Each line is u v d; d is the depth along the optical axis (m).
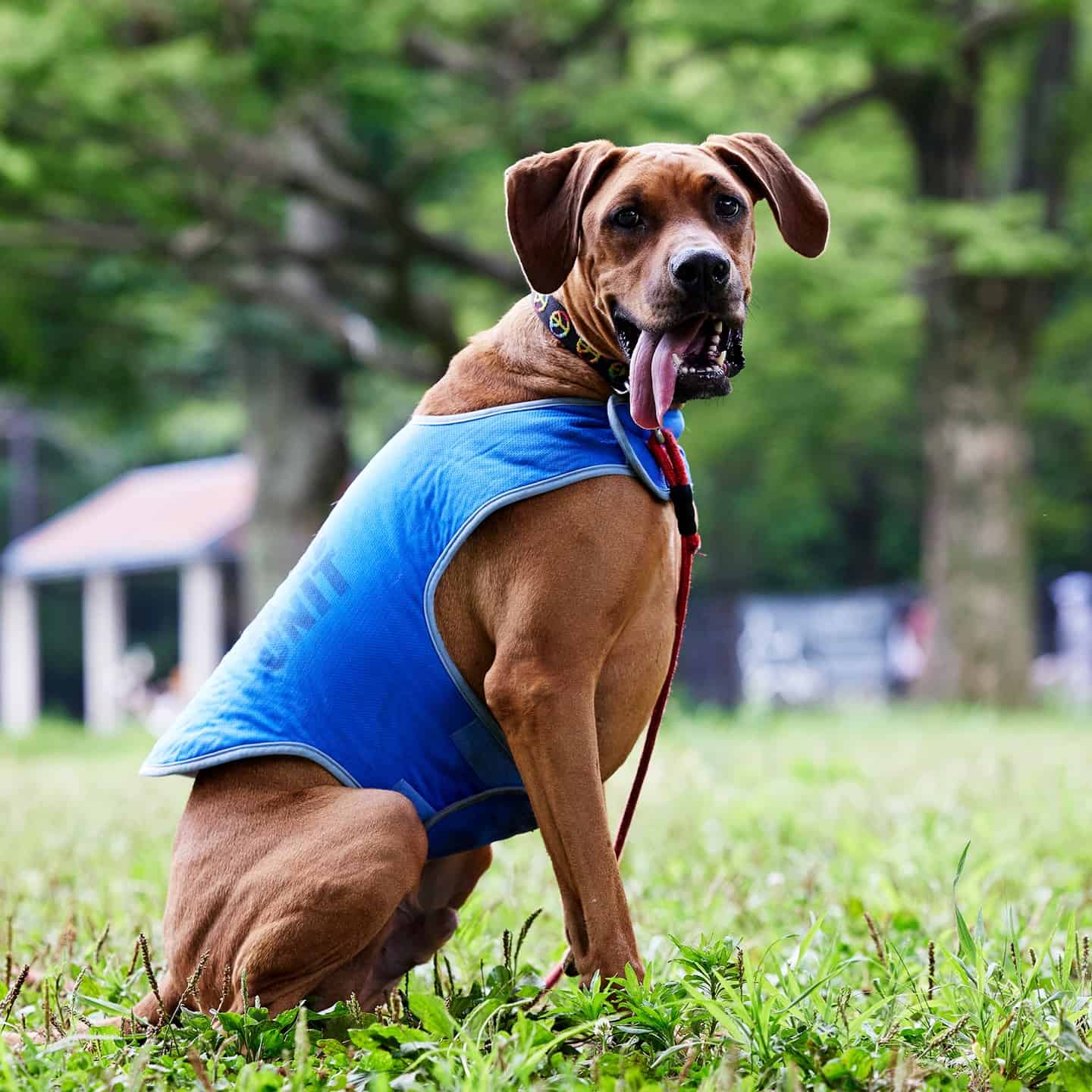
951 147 16.84
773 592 33.72
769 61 14.80
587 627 3.25
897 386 27.39
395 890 3.23
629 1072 2.64
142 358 18.95
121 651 30.55
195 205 14.19
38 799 8.55
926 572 18.83
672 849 5.82
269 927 3.21
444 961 3.67
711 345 3.25
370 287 15.38
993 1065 2.83
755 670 25.97
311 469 17.58
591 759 3.23
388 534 3.43
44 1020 3.25
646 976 3.20
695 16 14.41
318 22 12.34
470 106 13.90
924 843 5.49
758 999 2.90
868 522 33.22
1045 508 29.00
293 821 3.30
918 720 13.84
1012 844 5.70
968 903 4.57
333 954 3.24
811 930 3.40
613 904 3.21
